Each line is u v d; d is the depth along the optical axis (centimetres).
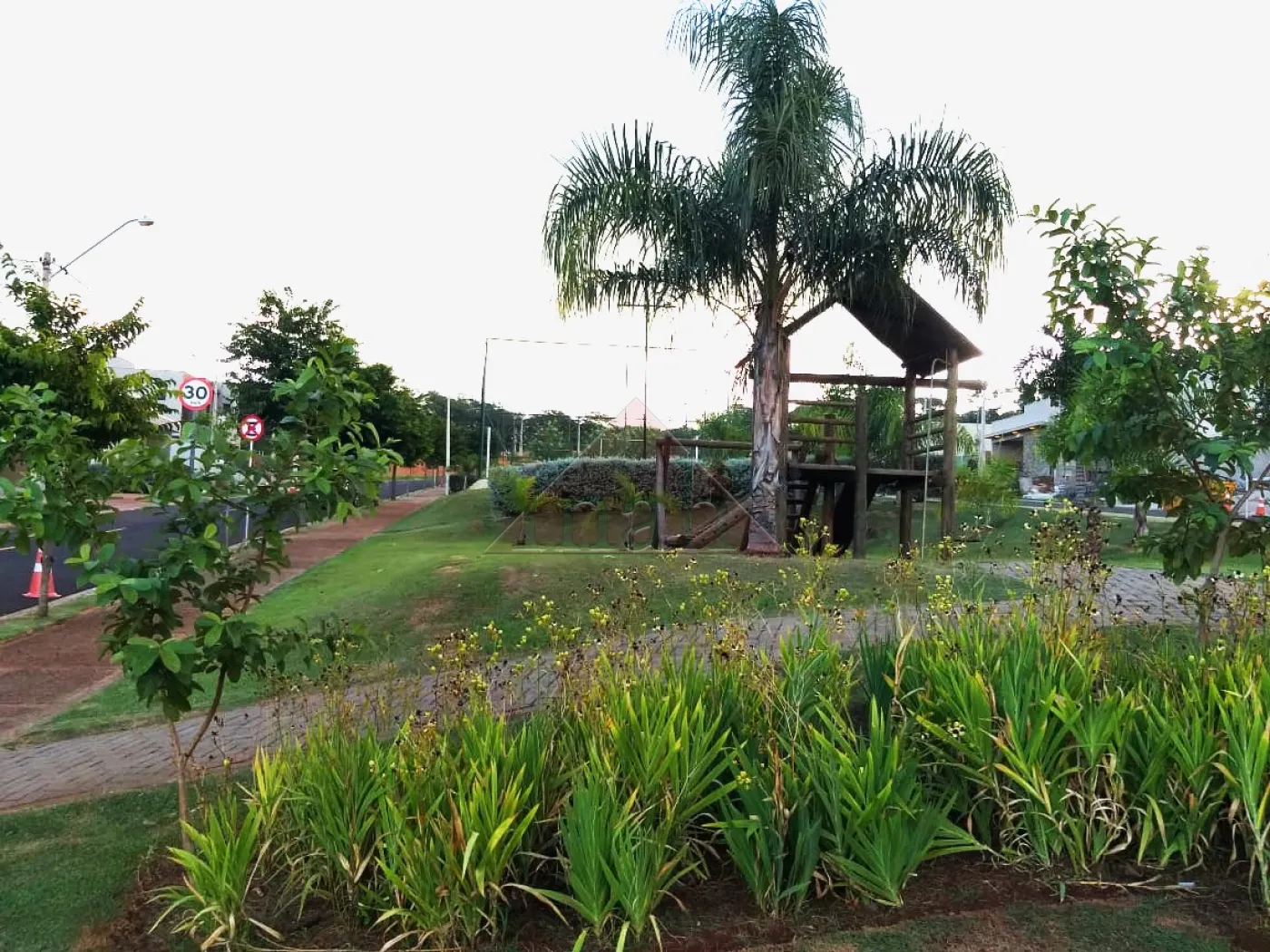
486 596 949
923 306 1283
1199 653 439
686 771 346
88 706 741
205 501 395
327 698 434
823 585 593
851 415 1834
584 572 1007
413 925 322
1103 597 607
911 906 333
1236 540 498
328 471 389
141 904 371
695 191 1167
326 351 408
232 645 362
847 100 1151
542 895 320
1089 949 302
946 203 1145
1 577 1538
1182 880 346
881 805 325
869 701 444
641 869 308
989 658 414
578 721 391
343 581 1310
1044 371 2658
